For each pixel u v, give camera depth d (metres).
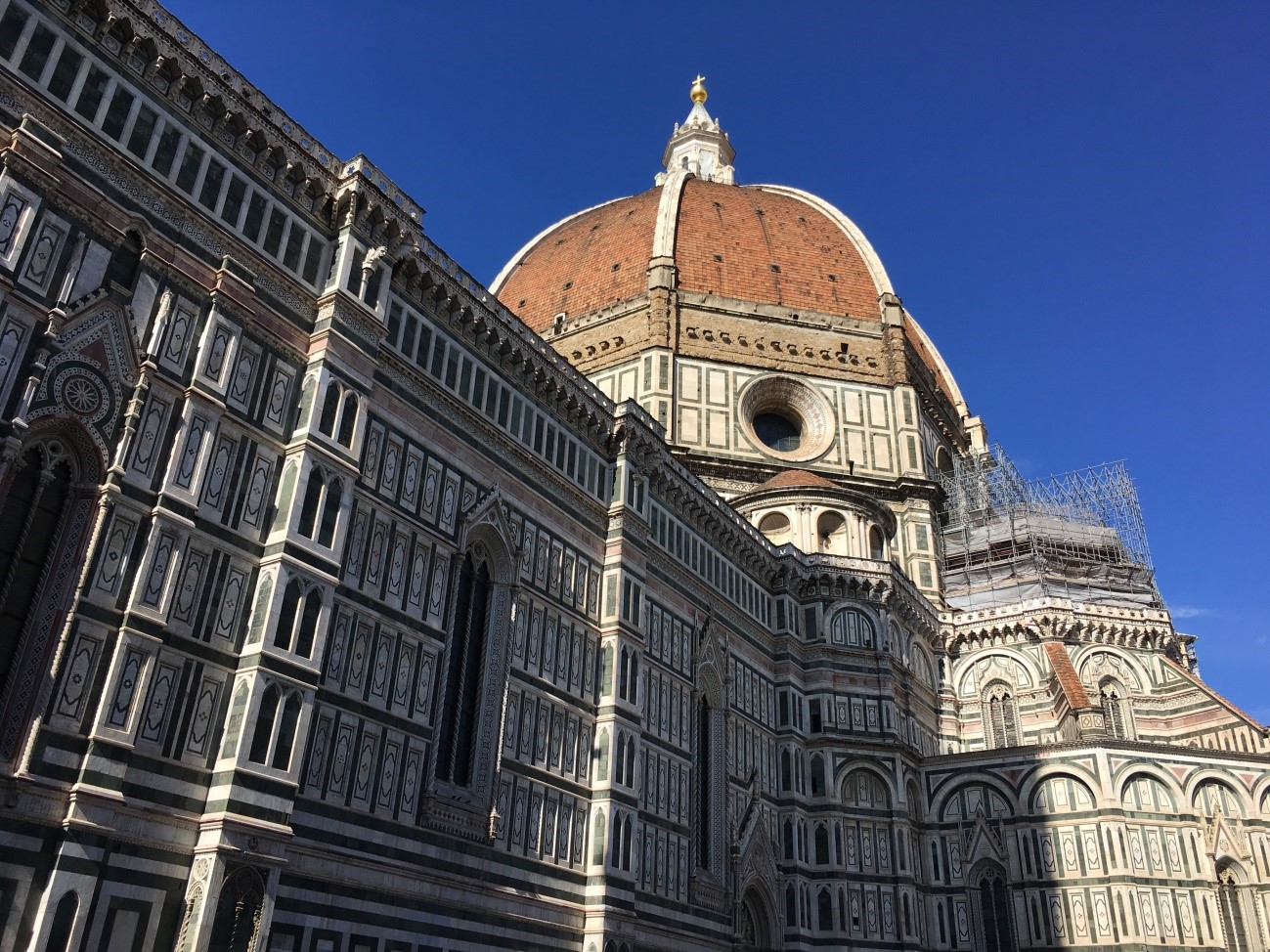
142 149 32.41
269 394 34.59
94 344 29.72
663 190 101.12
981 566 82.56
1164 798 58.66
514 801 40.09
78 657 27.41
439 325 42.47
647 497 52.50
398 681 36.50
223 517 31.98
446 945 35.53
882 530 72.81
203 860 28.33
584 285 92.88
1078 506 85.25
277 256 36.09
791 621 63.59
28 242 28.53
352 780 33.75
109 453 29.41
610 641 47.12
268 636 31.36
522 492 44.75
